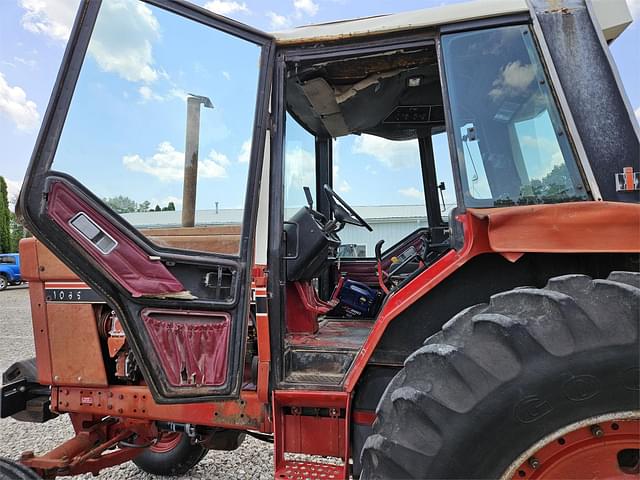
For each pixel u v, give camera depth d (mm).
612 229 1196
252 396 1830
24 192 1380
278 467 1605
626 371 1083
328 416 1672
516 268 1466
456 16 1571
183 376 1521
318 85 2043
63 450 1966
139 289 1479
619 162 1377
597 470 1146
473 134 1541
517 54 1527
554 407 1115
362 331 2203
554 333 1118
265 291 1671
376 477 1226
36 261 2029
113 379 2049
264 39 1695
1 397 2082
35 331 2041
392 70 1933
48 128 1428
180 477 2736
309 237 2066
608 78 1430
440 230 2879
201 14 1628
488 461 1145
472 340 1195
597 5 1542
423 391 1190
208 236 1764
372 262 2934
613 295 1131
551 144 1449
